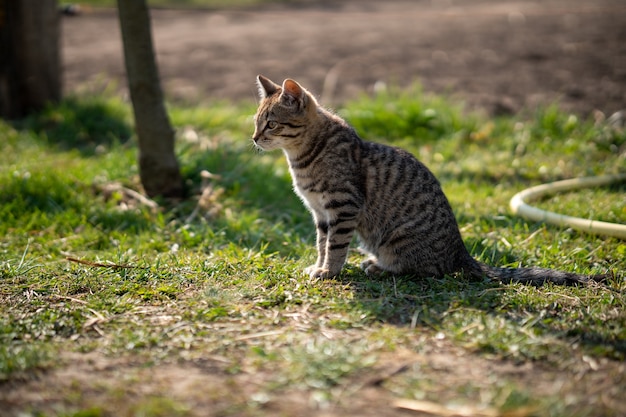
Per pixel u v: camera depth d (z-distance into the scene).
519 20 18.69
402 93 11.27
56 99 11.02
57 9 10.93
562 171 8.61
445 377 3.72
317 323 4.46
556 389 3.59
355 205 5.58
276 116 5.75
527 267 5.56
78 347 4.16
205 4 22.27
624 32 16.22
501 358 3.96
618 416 3.32
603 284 5.19
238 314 4.62
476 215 7.14
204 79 13.03
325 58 14.45
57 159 8.94
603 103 10.95
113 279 5.31
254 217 7.14
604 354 3.99
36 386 3.67
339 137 5.71
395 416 3.34
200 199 7.55
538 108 10.26
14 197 7.43
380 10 21.36
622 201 7.35
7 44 10.49
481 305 4.77
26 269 5.53
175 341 4.21
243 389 3.61
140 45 7.34
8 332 4.36
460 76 12.88
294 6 22.50
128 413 3.37
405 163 5.71
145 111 7.50
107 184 7.86
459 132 9.90
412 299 4.92
